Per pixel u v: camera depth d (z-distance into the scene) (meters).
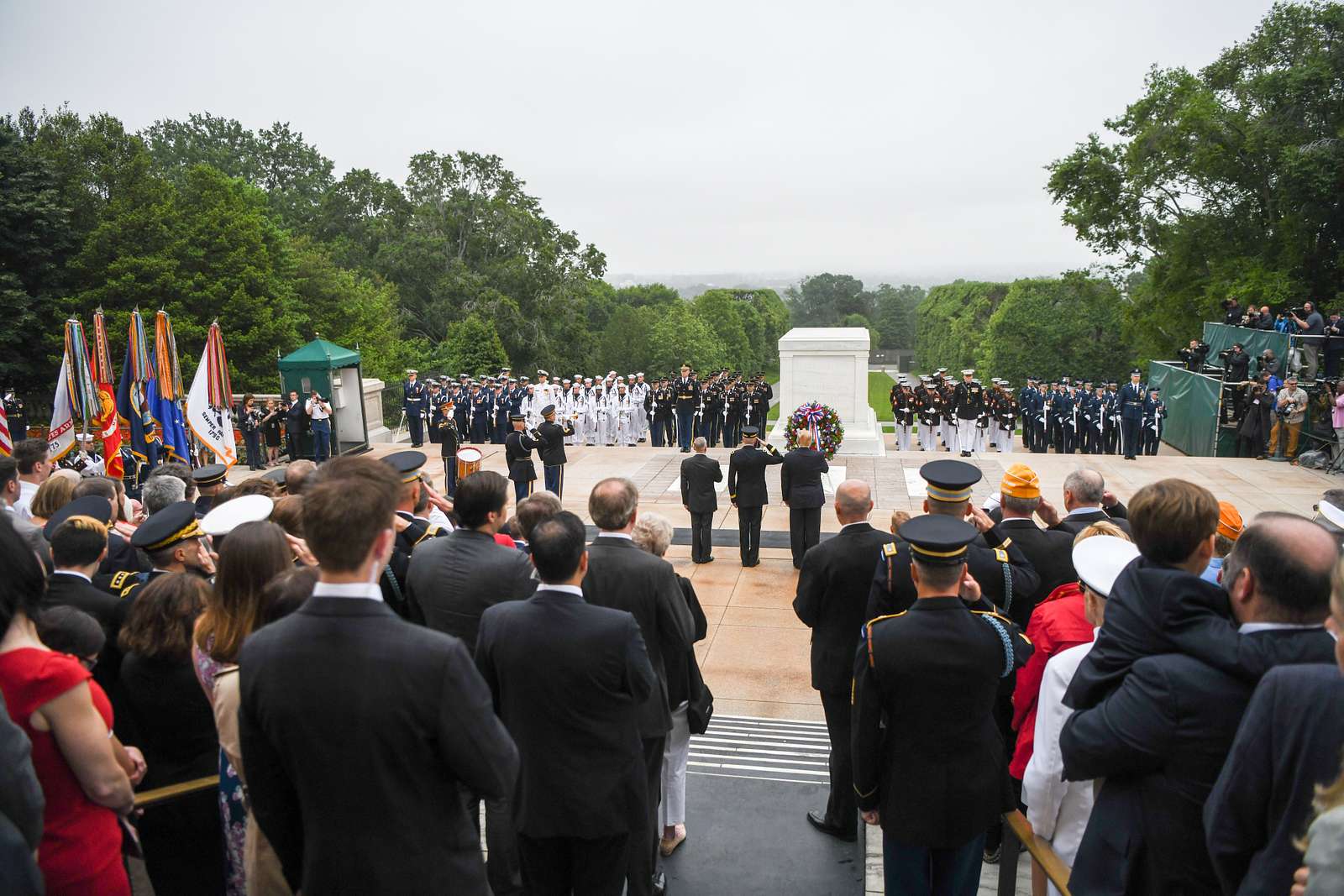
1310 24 35.62
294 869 2.68
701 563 13.44
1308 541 2.50
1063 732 2.90
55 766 2.97
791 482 12.66
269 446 22.97
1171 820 2.63
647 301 129.75
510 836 4.75
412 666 2.42
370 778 2.41
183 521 4.52
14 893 2.14
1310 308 24.69
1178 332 39.47
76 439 15.55
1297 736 2.19
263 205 47.69
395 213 63.66
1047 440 26.98
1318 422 21.55
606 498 4.72
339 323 47.50
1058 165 40.25
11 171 33.81
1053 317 67.06
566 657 3.61
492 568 4.45
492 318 56.38
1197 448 26.56
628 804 3.81
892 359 177.50
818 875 5.14
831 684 5.44
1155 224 38.91
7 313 32.53
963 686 3.62
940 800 3.68
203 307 37.22
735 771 6.77
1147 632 2.74
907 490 18.77
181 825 3.87
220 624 3.36
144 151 39.81
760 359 132.12
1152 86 38.22
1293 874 2.17
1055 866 3.35
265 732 2.49
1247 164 35.94
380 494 2.49
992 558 4.78
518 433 16.53
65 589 4.21
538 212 64.00
